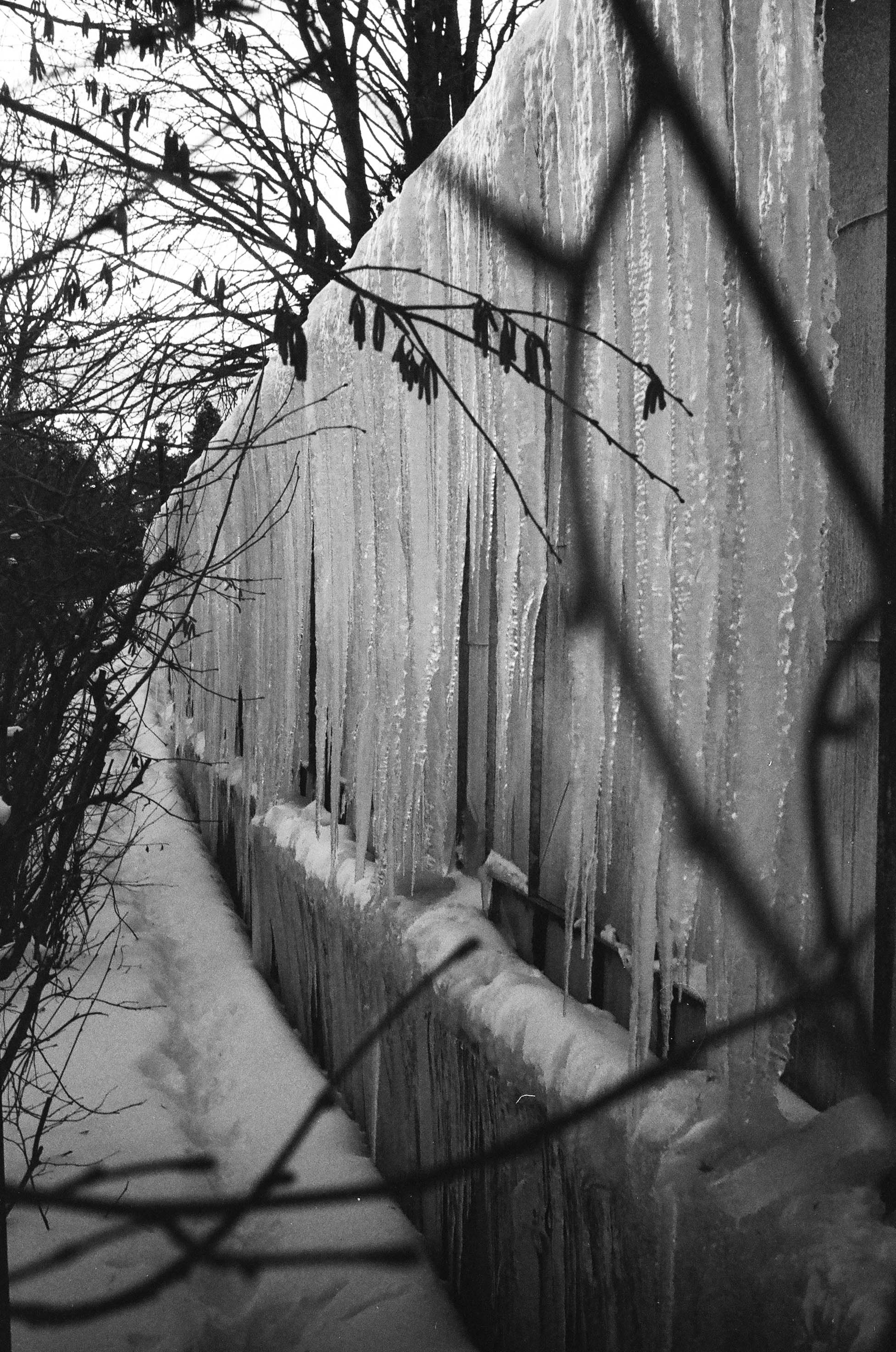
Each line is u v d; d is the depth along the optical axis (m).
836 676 1.95
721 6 1.94
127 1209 2.48
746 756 1.99
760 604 1.96
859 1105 1.91
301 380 1.71
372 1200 4.23
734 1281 1.90
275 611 6.32
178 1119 4.91
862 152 1.87
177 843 10.86
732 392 1.97
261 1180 2.47
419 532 3.64
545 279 2.57
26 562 3.25
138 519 3.75
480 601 3.69
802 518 1.90
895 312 1.71
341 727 4.77
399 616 3.96
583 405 2.43
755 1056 2.04
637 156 2.15
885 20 1.81
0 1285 2.67
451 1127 3.51
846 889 1.94
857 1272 1.64
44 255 1.97
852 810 1.92
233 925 8.30
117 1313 3.41
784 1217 1.82
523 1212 2.93
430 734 3.85
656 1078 2.31
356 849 4.70
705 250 2.00
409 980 3.77
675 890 2.19
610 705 2.40
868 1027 1.88
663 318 2.13
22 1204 3.55
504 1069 2.96
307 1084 5.30
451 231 3.10
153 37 2.07
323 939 5.27
